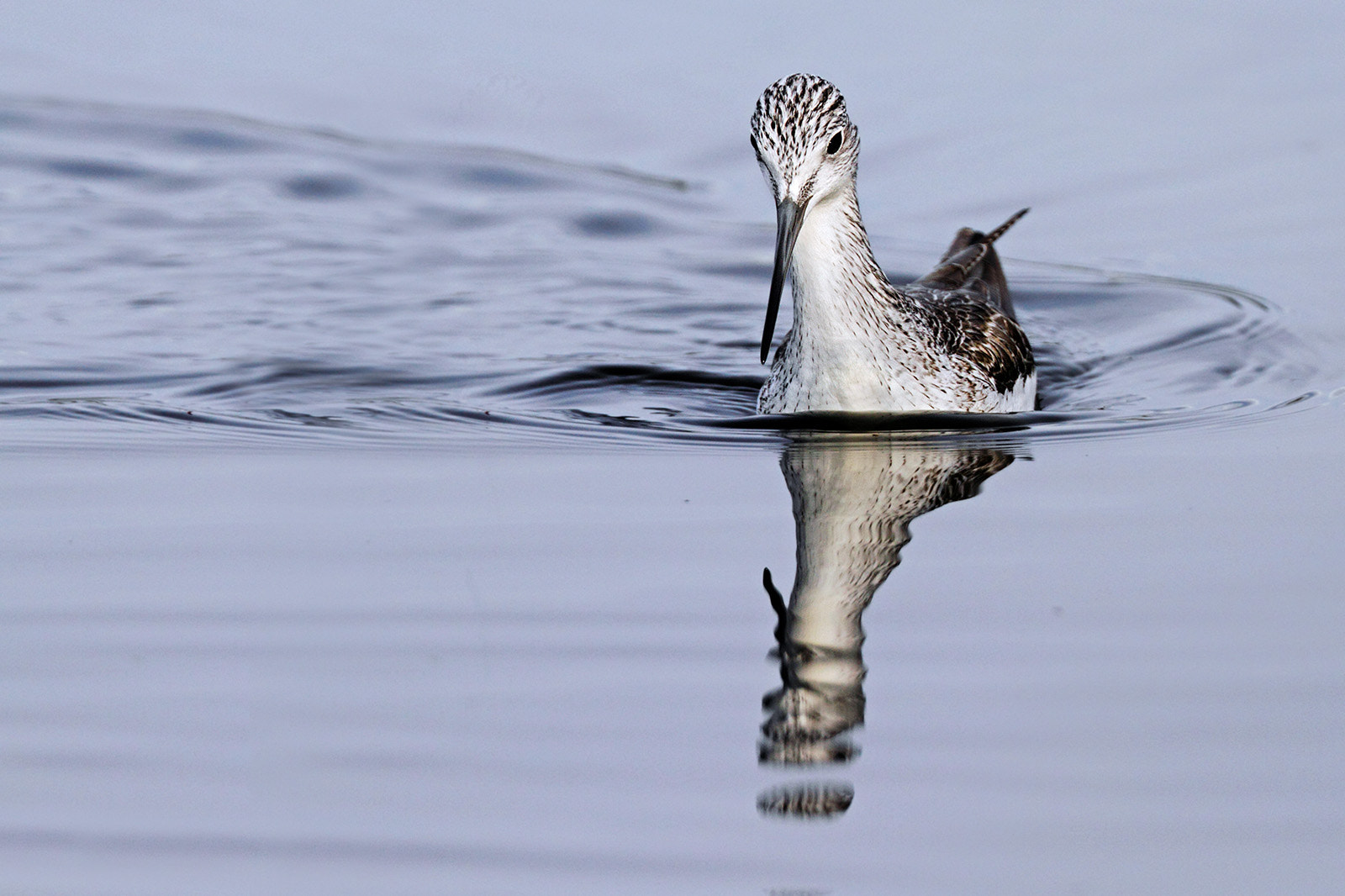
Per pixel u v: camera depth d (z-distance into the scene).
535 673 8.69
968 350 13.88
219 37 24.59
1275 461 12.02
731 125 21.53
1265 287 16.77
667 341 16.31
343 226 19.59
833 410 13.34
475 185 20.77
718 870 6.95
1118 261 17.95
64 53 23.83
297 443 12.80
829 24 24.08
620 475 12.02
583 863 6.99
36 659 8.80
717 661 8.84
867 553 10.39
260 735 8.02
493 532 10.73
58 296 16.89
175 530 10.72
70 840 7.12
